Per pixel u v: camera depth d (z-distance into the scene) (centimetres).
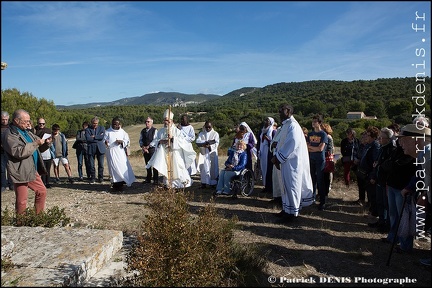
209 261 359
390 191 476
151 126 948
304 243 500
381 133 515
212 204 494
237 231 542
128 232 537
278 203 715
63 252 369
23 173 493
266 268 411
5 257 344
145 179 1023
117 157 837
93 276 362
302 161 589
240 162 756
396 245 486
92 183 970
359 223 596
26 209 501
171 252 350
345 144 841
